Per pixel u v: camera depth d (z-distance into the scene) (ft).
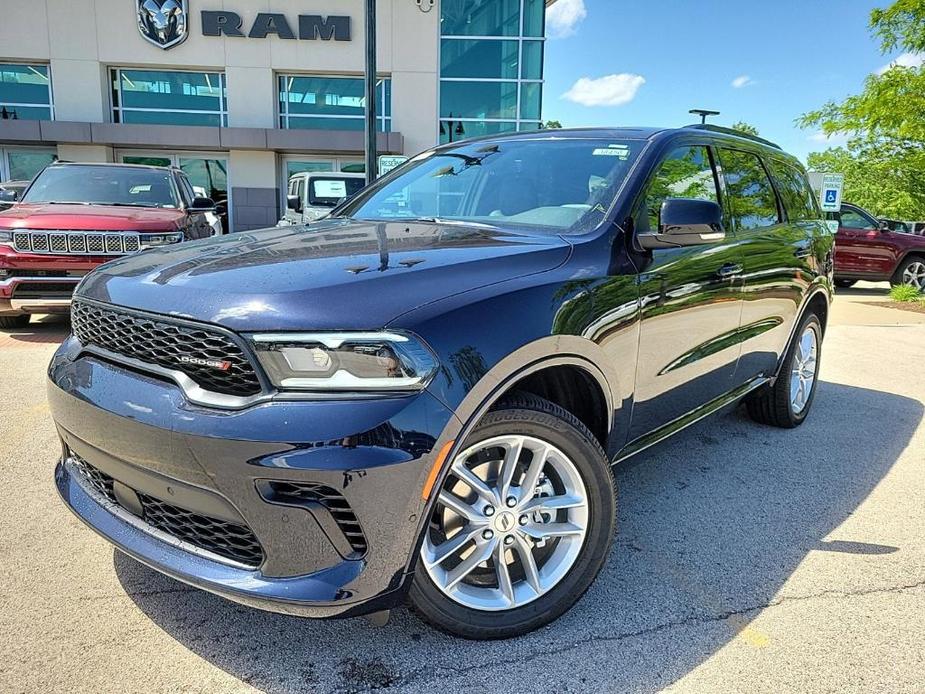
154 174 27.17
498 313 7.00
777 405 14.99
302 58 54.95
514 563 7.97
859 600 8.73
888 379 20.61
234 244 8.59
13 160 54.70
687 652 7.64
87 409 7.14
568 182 10.05
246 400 6.27
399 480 6.26
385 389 6.27
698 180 11.05
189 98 55.93
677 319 9.70
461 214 10.70
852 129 42.32
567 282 7.84
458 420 6.52
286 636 7.71
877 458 13.83
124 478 7.08
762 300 12.41
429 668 7.27
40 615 7.92
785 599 8.71
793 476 12.82
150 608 8.13
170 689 6.84
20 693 6.68
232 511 6.34
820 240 15.11
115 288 7.53
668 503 11.56
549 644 7.71
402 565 6.52
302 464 6.05
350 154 56.39
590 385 8.32
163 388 6.70
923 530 10.74
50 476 11.78
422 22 54.70
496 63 55.88
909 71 38.93
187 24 53.83
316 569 6.36
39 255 21.02
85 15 52.85
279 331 6.22
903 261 44.14
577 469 7.80
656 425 10.02
